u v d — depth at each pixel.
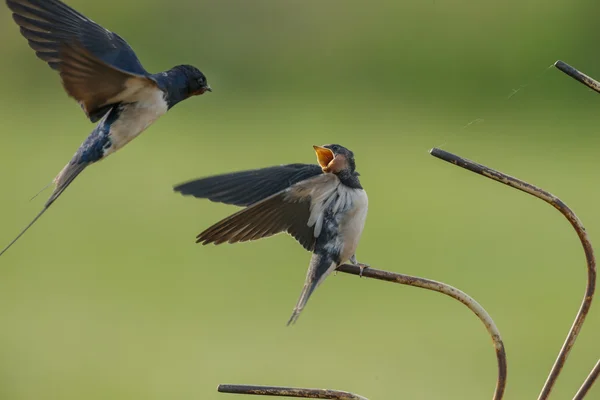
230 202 6.16
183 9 27.14
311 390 5.33
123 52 6.61
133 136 6.72
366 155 21.06
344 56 26.16
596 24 25.03
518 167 19.58
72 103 26.09
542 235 16.56
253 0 27.53
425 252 15.99
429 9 27.56
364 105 24.36
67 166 6.68
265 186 6.26
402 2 27.91
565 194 17.95
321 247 6.10
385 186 19.06
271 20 27.16
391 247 16.17
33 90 27.05
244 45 26.33
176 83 6.83
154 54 25.42
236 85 25.56
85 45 6.43
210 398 12.45
